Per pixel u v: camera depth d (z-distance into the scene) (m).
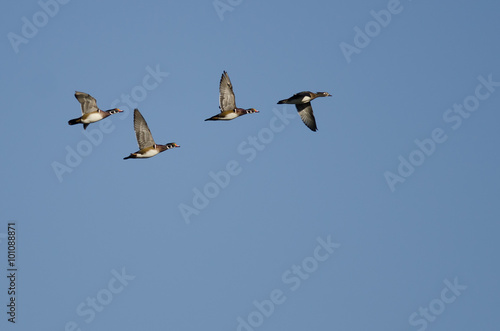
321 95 48.25
